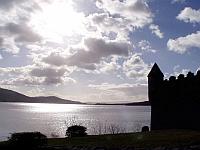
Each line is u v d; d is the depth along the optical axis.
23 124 139.62
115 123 138.38
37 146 31.88
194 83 48.78
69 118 191.88
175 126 50.75
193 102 48.34
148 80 56.56
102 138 40.62
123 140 37.03
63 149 32.06
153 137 37.97
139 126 113.50
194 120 47.81
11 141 31.47
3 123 142.50
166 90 53.09
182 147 29.91
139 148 30.58
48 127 125.38
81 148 32.44
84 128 51.00
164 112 53.00
